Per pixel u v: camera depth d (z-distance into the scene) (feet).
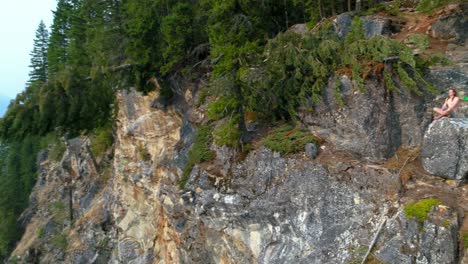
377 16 55.11
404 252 34.22
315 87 45.01
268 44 48.83
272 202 43.42
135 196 86.94
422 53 45.62
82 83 72.54
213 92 49.26
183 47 70.74
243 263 47.98
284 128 48.96
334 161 42.22
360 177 39.78
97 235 103.09
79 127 75.61
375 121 42.01
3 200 149.69
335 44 44.70
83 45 103.04
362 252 36.35
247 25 59.47
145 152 83.66
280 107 50.47
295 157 44.21
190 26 70.59
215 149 53.21
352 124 42.75
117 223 95.04
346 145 42.91
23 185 158.92
